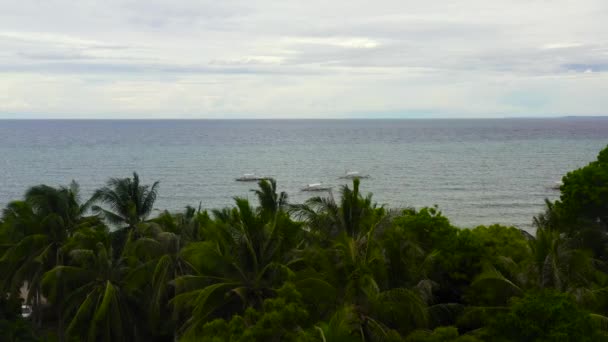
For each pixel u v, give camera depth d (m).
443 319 24.67
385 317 21.58
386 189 113.81
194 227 32.53
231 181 126.88
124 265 31.12
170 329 31.39
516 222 82.81
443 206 95.50
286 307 18.55
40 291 34.25
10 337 28.22
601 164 33.34
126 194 35.06
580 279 23.72
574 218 31.83
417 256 26.03
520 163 160.38
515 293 23.08
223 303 23.80
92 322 27.58
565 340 17.89
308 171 145.25
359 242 24.80
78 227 34.44
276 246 24.88
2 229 35.12
